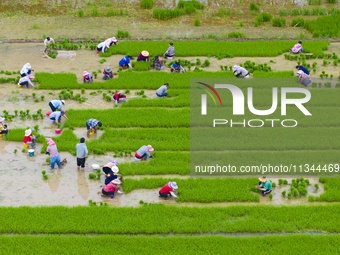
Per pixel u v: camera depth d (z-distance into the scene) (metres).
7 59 26.66
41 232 13.70
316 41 30.23
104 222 14.04
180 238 13.48
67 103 22.12
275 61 27.55
